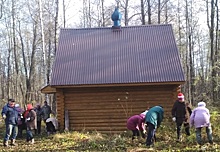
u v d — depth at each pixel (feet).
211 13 86.12
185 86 110.11
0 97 143.84
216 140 38.04
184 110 38.93
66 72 51.70
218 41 86.94
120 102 50.47
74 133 46.75
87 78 50.11
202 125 34.94
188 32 106.83
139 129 38.29
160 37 58.18
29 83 110.32
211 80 76.89
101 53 55.47
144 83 48.42
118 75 50.14
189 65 109.60
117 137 41.52
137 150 32.37
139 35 59.47
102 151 33.50
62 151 34.63
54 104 87.30
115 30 61.36
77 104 51.01
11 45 124.06
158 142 37.78
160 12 94.73
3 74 139.64
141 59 53.11
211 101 70.59
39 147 38.50
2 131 55.01
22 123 48.98
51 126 49.78
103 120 50.34
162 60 52.34
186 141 38.11
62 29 62.23
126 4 96.94
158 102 49.96
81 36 60.18
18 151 35.73
